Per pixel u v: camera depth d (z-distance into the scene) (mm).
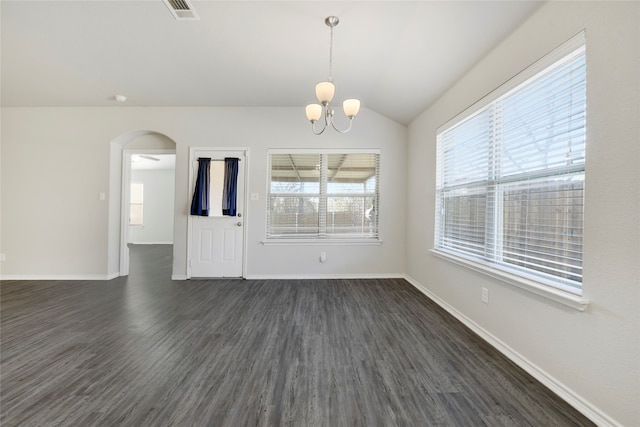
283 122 4242
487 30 2115
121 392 1620
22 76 3348
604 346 1365
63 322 2615
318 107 2391
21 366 1878
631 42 1275
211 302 3191
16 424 1372
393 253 4312
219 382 1723
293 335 2367
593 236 1437
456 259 2691
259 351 2100
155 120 4219
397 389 1662
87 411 1465
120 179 4469
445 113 3111
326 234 4312
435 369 1871
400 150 4305
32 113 4172
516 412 1475
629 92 1282
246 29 2484
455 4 1992
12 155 4172
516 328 1953
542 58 1784
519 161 2037
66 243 4191
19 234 4180
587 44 1482
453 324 2607
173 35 2586
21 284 3934
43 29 2516
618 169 1326
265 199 4238
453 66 2641
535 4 1791
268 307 3035
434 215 3348
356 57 2871
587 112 1481
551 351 1666
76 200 4188
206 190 4184
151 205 8945
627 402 1266
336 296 3420
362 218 4348
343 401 1558
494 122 2314
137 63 3070
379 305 3111
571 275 1604
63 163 4188
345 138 4273
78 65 3115
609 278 1354
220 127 4227
